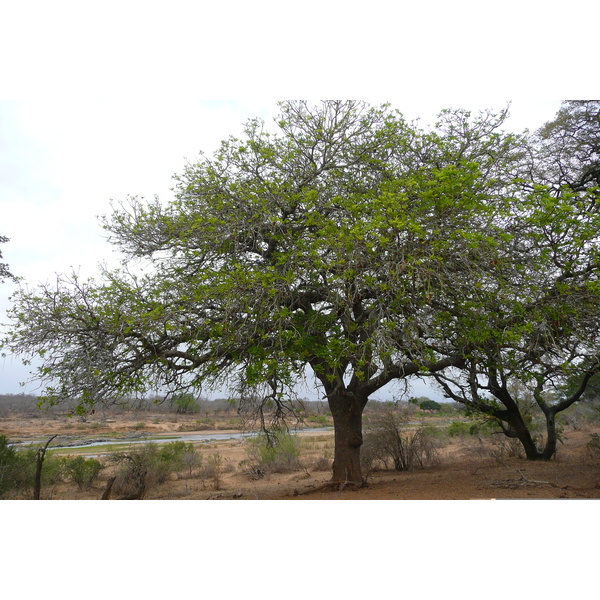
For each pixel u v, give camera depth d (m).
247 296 9.40
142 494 14.80
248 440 26.95
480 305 9.26
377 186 11.22
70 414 10.05
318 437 35.84
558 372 10.78
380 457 18.33
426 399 35.75
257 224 10.62
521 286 10.02
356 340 10.64
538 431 26.64
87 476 16.48
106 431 43.59
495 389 17.20
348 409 12.88
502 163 12.09
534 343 9.95
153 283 11.52
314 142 12.27
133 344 10.00
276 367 9.83
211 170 11.86
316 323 10.66
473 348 10.52
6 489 14.16
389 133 11.99
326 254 9.88
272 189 11.11
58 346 9.54
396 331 8.91
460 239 8.95
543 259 9.97
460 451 23.12
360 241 8.73
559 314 9.55
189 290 10.52
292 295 10.55
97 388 9.60
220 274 9.91
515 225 10.41
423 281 8.66
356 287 8.89
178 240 11.87
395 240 8.79
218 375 11.04
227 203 11.06
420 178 10.31
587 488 10.42
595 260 9.84
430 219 9.10
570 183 14.95
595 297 9.42
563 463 15.52
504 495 9.73
